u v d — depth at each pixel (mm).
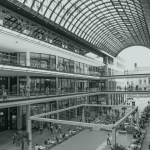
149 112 43562
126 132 32188
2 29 22203
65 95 35875
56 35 39281
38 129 34188
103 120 40906
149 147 23172
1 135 29359
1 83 34625
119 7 43312
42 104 37094
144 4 24172
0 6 24547
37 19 29922
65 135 29906
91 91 49656
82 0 37875
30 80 36375
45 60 39031
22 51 33188
